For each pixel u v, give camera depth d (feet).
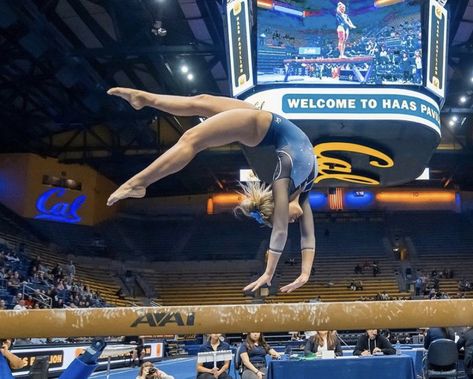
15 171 95.71
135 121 85.46
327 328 8.28
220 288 106.63
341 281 105.19
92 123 86.58
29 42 57.11
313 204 126.82
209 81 76.79
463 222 123.24
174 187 126.72
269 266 9.14
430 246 115.55
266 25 41.04
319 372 23.61
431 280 99.50
